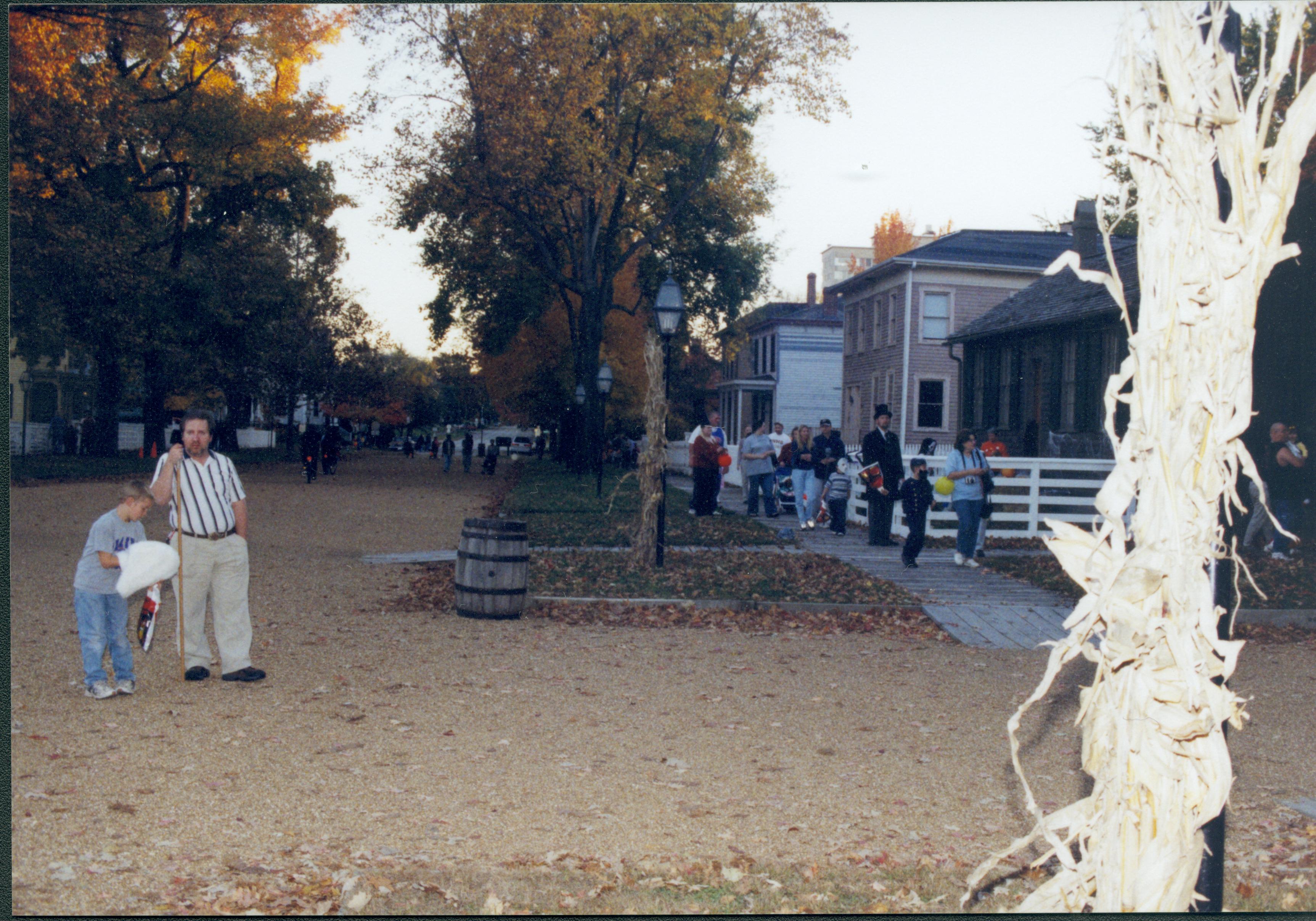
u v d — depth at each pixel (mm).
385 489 30656
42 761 5266
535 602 10633
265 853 4211
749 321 58344
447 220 32969
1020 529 17859
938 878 4137
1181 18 2941
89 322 30453
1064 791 5273
